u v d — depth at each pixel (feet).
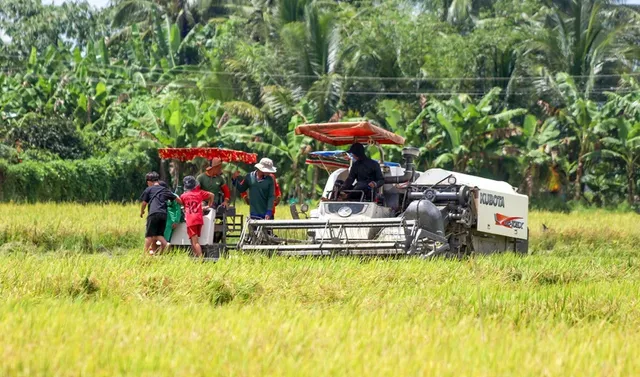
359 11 398.01
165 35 407.44
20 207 210.59
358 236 127.24
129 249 159.94
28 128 290.76
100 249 158.30
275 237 127.44
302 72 350.64
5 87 325.01
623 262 123.13
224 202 132.05
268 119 327.88
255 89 347.36
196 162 293.23
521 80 361.10
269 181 135.23
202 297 79.82
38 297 74.33
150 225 122.93
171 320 62.18
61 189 264.93
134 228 169.07
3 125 292.40
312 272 92.22
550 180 335.88
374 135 136.26
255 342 55.01
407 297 77.10
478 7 444.96
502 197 143.02
